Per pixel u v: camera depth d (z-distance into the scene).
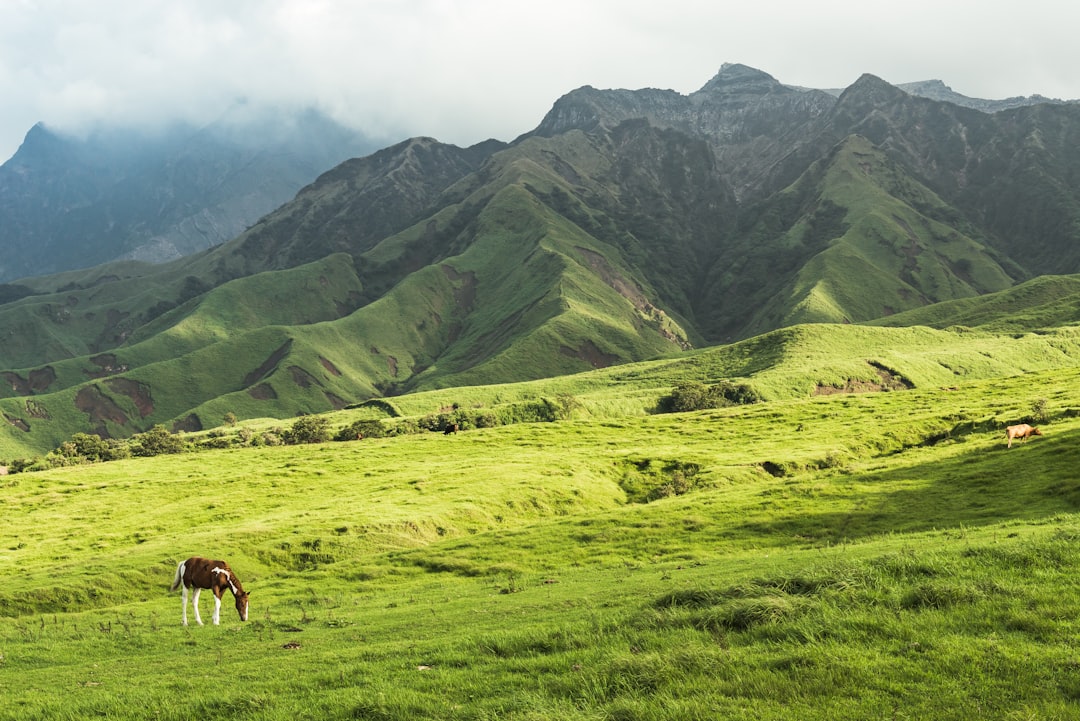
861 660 14.51
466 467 94.38
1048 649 14.08
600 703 14.41
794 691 13.60
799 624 16.86
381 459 104.81
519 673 17.02
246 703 17.00
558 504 80.69
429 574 49.34
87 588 52.38
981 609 16.58
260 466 103.31
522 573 46.03
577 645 18.83
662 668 15.31
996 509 46.16
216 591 33.53
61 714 17.88
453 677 17.20
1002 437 74.12
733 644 16.70
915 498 54.03
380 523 67.75
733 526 52.66
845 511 53.22
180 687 20.03
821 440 99.38
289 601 42.34
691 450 103.19
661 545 49.75
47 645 31.42
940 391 131.50
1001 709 12.23
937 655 14.43
